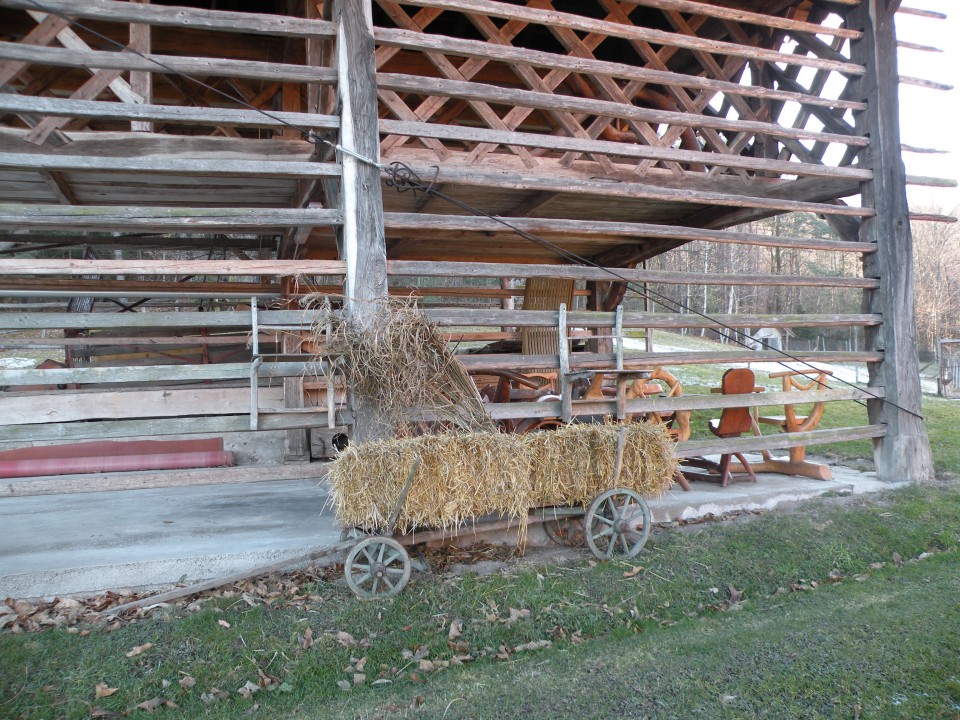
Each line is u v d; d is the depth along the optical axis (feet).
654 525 17.76
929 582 14.92
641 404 18.43
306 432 25.34
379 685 10.60
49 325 17.60
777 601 14.06
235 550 14.06
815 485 20.94
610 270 18.67
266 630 11.75
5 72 14.70
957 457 26.35
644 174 22.52
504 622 12.50
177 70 15.21
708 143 25.35
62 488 14.25
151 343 26.05
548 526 16.48
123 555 13.70
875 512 18.92
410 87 16.97
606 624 12.76
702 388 49.03
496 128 19.65
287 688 10.41
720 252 132.26
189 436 25.93
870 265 23.18
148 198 21.04
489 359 16.98
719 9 20.94
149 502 19.34
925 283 130.93
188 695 10.17
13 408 24.32
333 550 13.30
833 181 23.32
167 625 11.81
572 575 14.32
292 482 22.71
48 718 9.49
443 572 14.33
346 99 15.92
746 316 20.66
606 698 9.85
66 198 20.63
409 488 12.88
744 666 10.76
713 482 21.27
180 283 23.77
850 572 15.83
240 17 15.64
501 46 18.02
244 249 28.89
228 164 15.44
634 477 15.31
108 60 14.78
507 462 13.67
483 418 14.98
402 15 17.87
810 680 10.27
